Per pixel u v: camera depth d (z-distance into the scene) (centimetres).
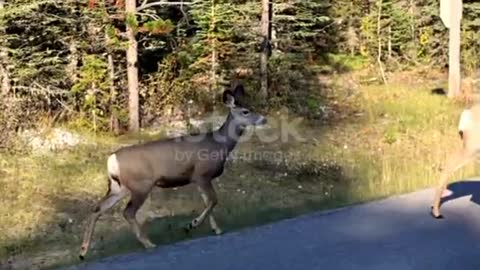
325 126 1586
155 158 774
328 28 2333
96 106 1529
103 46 1559
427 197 938
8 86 1466
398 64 2292
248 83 1750
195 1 1708
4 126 1375
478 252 688
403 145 1425
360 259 672
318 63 2247
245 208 957
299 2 1966
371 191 1021
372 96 1912
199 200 1035
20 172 1195
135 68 1536
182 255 713
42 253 806
